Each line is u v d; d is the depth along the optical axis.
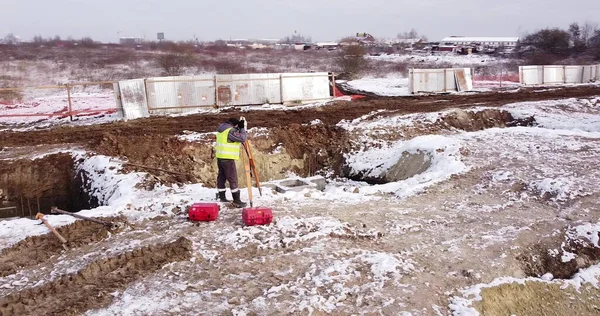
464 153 13.72
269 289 6.32
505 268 7.32
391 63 61.75
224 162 9.55
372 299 6.13
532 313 6.70
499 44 115.19
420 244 7.96
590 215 9.31
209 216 8.79
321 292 6.27
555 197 10.27
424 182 11.72
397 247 7.81
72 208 13.33
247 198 10.27
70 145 14.84
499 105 21.64
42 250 7.70
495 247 7.94
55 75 42.59
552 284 7.28
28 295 6.29
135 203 9.91
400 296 6.23
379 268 6.90
